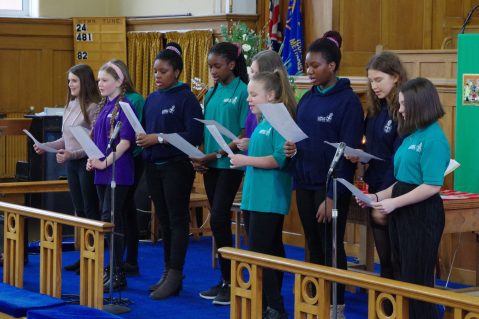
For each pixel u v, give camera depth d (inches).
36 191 267.0
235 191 215.3
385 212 161.0
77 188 247.8
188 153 207.2
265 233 189.9
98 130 229.5
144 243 306.0
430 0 362.3
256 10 399.2
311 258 195.2
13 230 214.2
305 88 298.4
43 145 244.2
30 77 456.1
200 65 408.2
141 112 233.6
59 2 470.0
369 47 356.2
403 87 163.6
